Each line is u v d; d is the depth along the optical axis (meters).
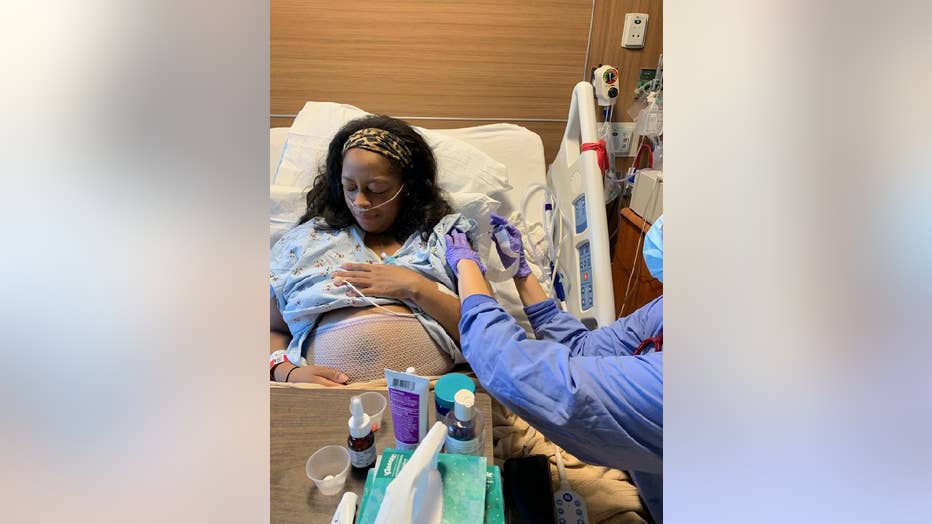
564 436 0.82
